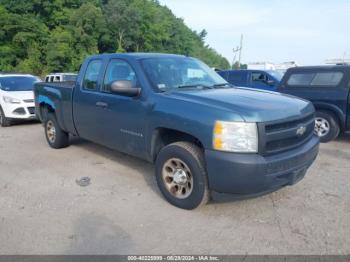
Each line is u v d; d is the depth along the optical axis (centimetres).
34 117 995
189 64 507
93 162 592
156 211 395
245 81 1251
